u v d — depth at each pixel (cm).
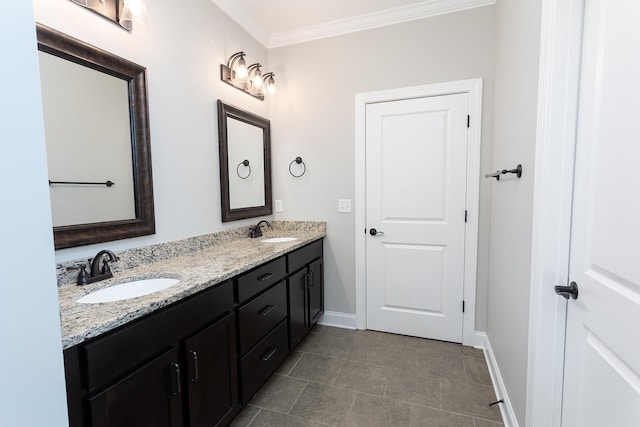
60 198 122
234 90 227
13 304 53
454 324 238
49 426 59
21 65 53
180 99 177
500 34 193
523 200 134
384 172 247
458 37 220
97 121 134
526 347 126
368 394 178
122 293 130
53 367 60
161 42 164
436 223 237
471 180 224
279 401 172
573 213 105
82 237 127
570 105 103
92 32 131
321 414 162
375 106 246
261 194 261
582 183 99
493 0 210
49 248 58
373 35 242
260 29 253
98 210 135
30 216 55
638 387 71
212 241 204
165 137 168
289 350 206
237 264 157
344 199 260
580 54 100
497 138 196
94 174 133
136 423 98
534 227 116
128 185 148
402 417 159
